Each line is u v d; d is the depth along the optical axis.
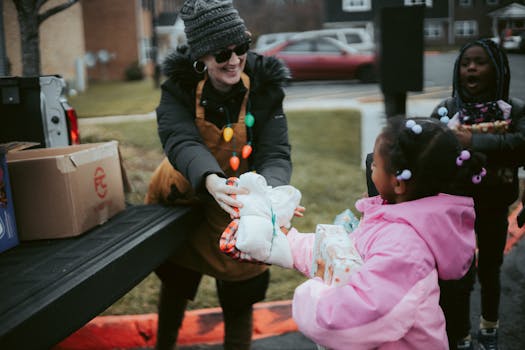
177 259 2.95
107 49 31.59
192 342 3.63
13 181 2.46
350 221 2.18
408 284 1.70
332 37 15.24
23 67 5.25
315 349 3.47
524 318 3.64
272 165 2.71
